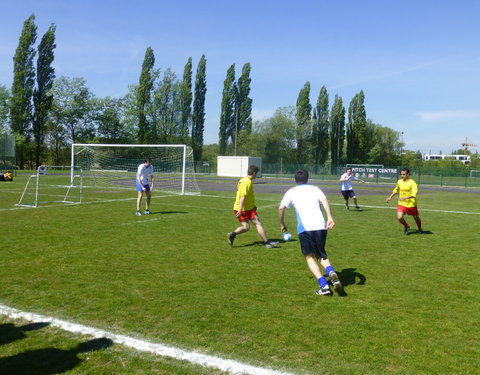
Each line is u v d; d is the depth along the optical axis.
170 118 63.50
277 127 67.75
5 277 5.60
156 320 4.16
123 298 4.82
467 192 29.38
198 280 5.64
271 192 24.12
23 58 49.41
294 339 3.76
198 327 4.00
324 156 68.69
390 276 6.02
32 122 51.47
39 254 6.97
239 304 4.69
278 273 6.07
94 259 6.71
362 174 43.38
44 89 51.06
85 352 3.45
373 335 3.88
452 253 7.64
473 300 4.96
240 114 65.38
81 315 4.27
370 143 76.31
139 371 3.15
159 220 11.24
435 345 3.68
